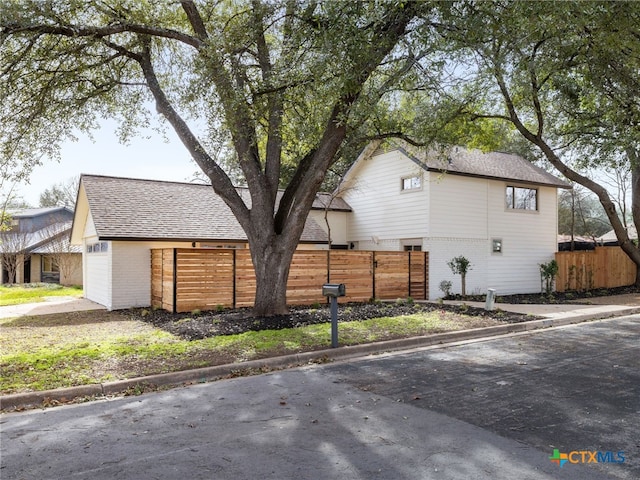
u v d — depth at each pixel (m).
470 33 8.30
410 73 9.82
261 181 10.44
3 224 22.28
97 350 7.64
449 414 4.82
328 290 8.02
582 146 17.09
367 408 5.04
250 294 13.29
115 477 3.46
